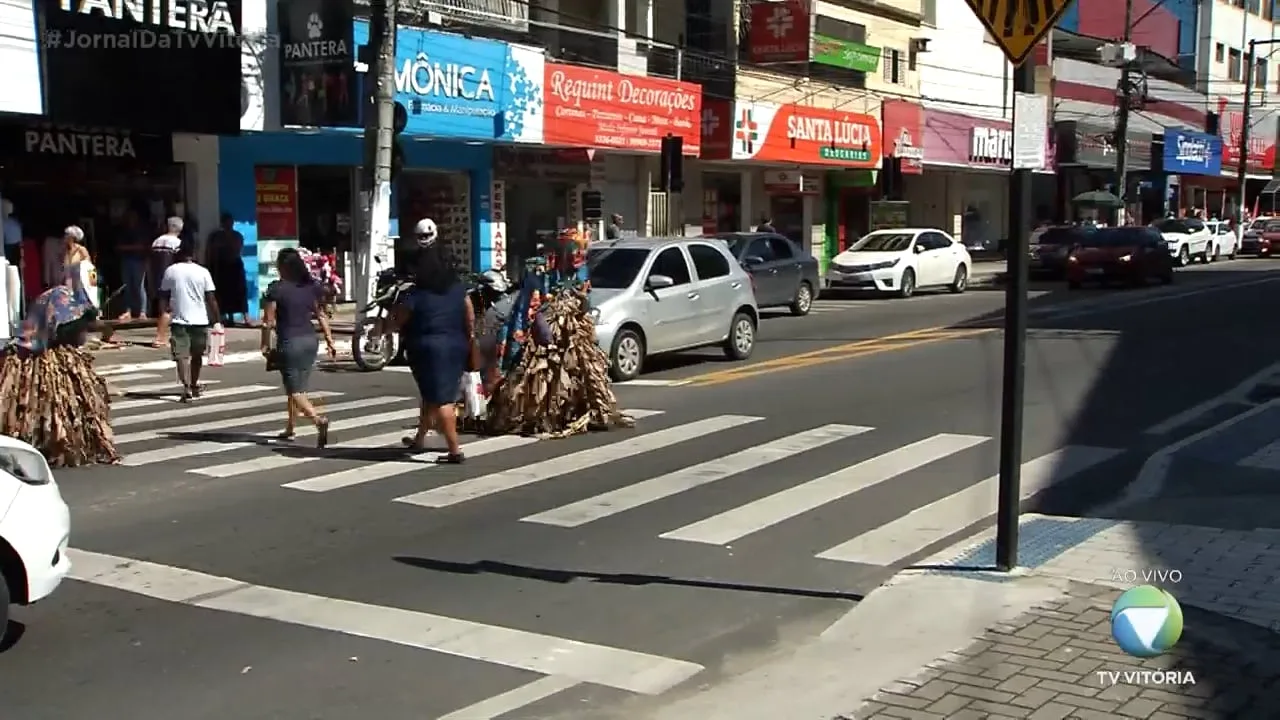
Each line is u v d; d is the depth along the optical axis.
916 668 5.29
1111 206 42.91
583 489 9.09
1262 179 67.06
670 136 25.78
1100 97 49.69
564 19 27.22
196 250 20.34
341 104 19.20
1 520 5.55
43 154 18.33
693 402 13.09
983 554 7.01
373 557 7.32
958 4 41.44
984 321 22.30
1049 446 10.58
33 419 9.82
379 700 5.15
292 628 6.06
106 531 7.93
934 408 12.51
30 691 5.25
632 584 6.79
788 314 25.06
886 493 8.88
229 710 5.04
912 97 38.81
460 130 22.03
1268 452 10.07
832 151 33.22
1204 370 15.10
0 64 16.34
